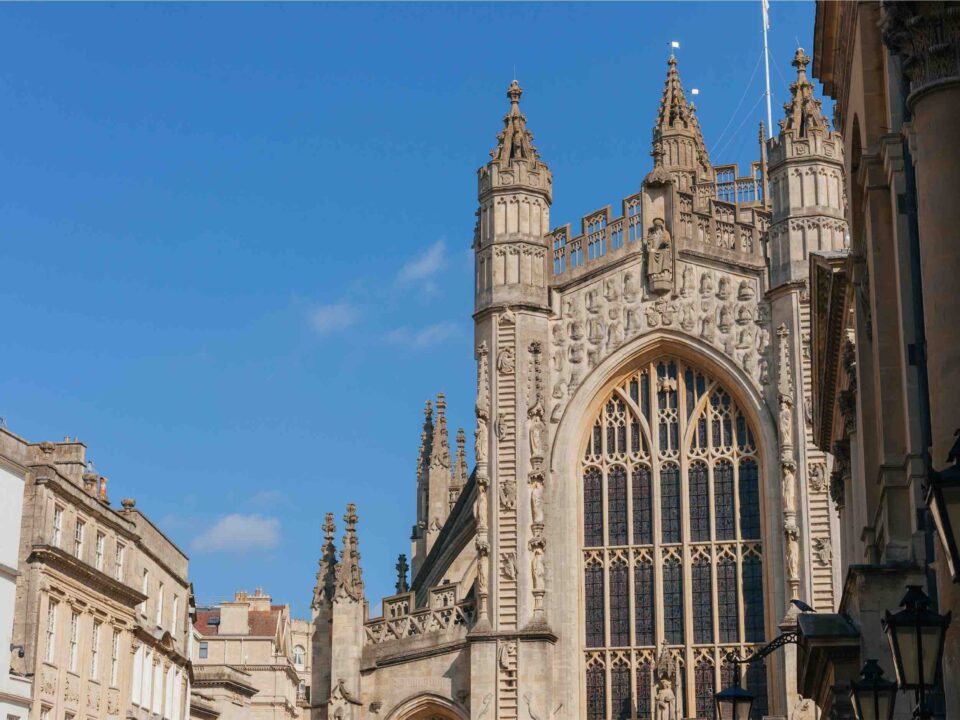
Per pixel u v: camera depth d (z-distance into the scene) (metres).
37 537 67.31
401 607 75.69
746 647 70.12
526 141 77.81
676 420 73.62
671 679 69.12
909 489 30.20
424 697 73.31
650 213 75.25
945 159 25.52
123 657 78.44
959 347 24.72
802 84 74.56
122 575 79.00
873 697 25.47
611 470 73.81
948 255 25.20
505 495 72.94
